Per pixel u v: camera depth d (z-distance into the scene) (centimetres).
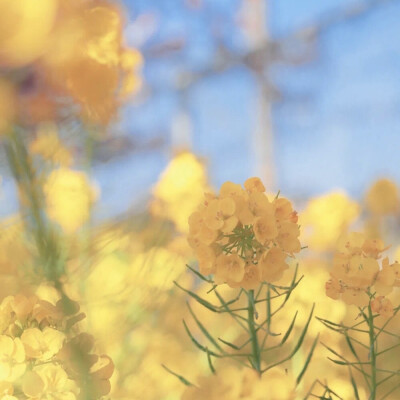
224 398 54
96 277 77
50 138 62
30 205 64
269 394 55
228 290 105
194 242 61
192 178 131
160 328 90
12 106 53
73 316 58
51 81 53
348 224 157
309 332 79
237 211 61
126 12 62
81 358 57
